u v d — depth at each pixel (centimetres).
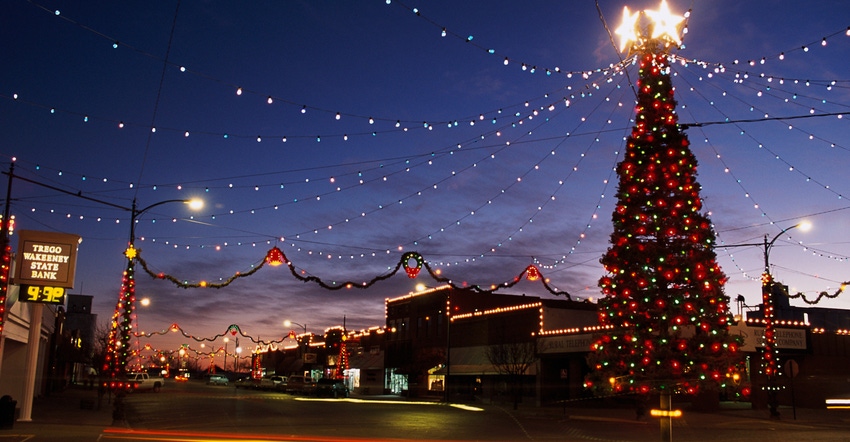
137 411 3516
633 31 1427
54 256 2639
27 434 2127
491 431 2477
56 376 6097
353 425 2670
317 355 9638
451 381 5769
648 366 1334
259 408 3878
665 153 1389
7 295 2716
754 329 3706
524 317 4953
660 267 1335
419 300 6638
